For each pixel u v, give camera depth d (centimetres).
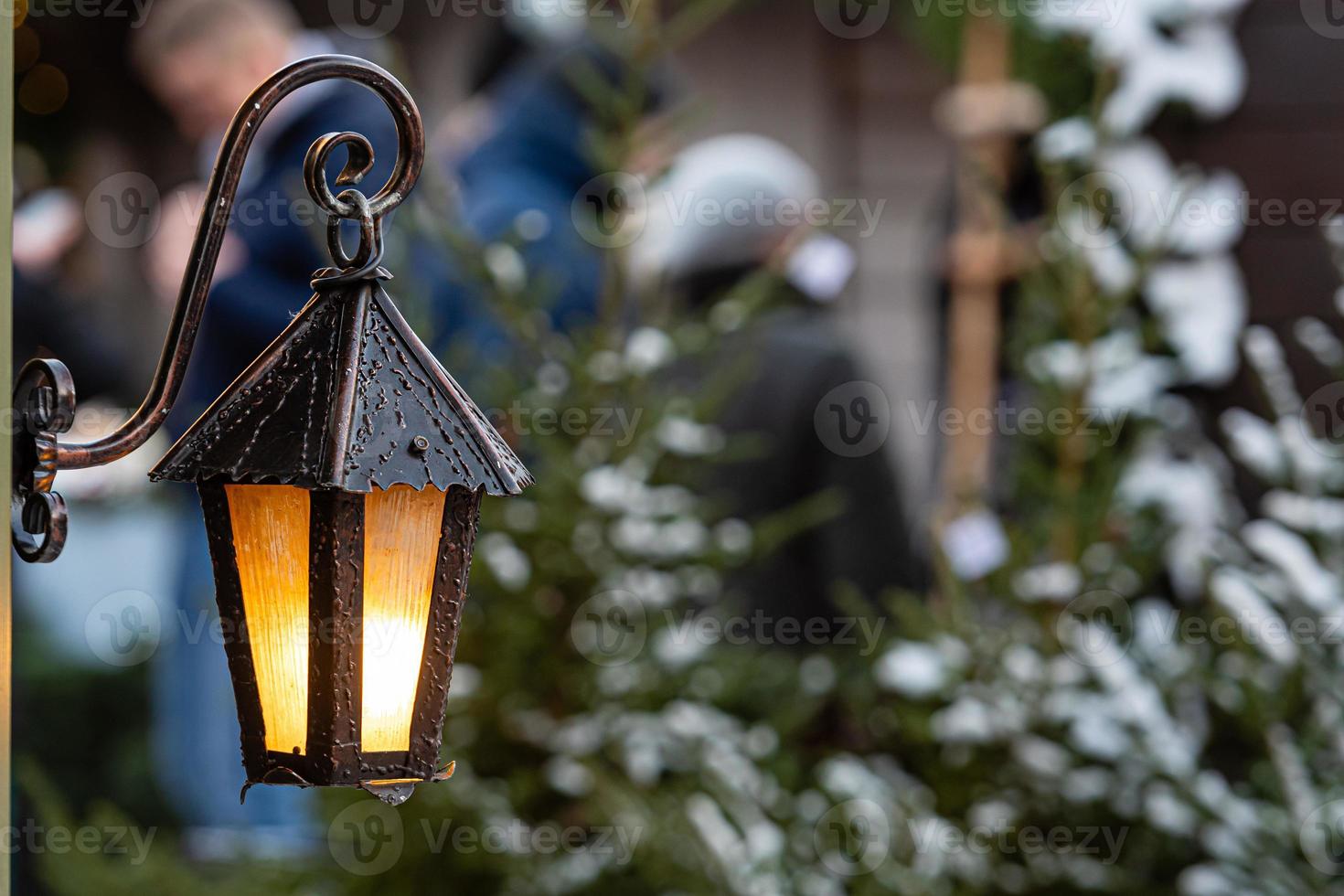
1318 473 382
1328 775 358
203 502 179
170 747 611
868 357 1018
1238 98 459
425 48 1013
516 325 385
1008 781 386
